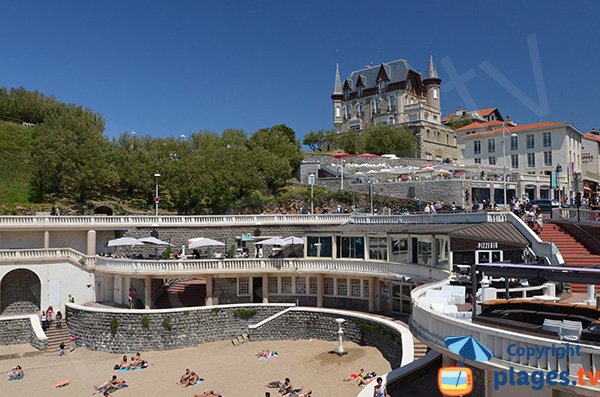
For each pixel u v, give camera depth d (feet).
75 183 222.07
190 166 228.63
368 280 135.13
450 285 85.92
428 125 339.77
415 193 205.26
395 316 124.77
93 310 130.93
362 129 368.07
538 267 51.98
